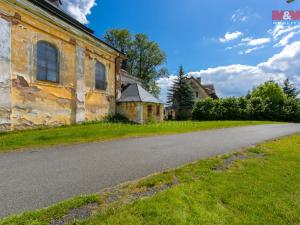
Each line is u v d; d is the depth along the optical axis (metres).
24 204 3.27
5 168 5.08
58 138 9.20
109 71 19.16
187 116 38.66
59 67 13.70
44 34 12.63
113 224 2.73
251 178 4.58
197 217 3.04
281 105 31.20
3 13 10.41
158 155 6.49
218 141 9.20
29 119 11.64
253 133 12.39
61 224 2.71
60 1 19.56
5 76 10.41
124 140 9.33
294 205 3.58
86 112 16.00
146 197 3.54
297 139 10.06
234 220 3.05
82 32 15.31
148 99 20.50
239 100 32.53
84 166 5.28
